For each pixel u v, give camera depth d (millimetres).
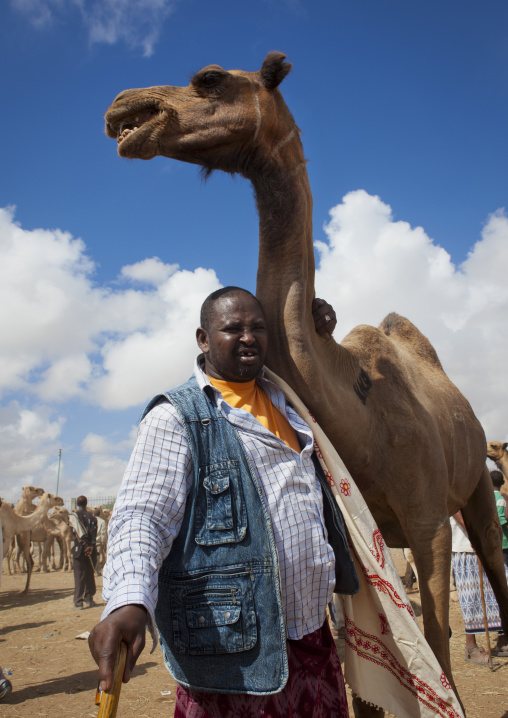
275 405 2426
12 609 11961
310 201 3014
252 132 2779
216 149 2793
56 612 11250
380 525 3484
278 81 2859
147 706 5035
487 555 4602
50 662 7008
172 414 2080
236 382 2332
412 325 4805
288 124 2941
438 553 3158
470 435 4379
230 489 2020
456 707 2361
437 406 3920
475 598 6273
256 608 1927
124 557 1688
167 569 1966
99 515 21438
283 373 2758
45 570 21219
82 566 11734
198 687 1883
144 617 1531
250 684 1870
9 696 5562
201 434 2078
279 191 2846
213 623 1883
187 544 1949
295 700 2006
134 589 1571
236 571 1937
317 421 2816
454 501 4188
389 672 2564
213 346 2311
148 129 2686
